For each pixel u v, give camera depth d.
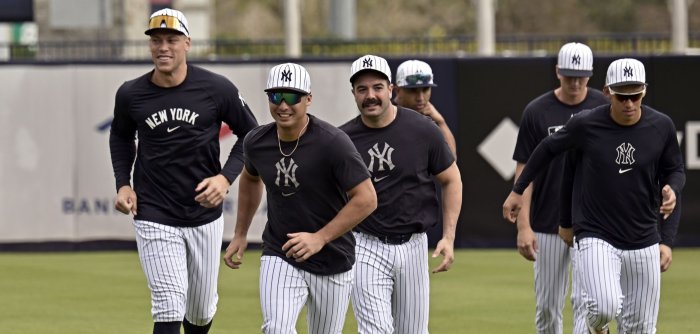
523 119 26.00
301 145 19.31
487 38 52.09
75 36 73.31
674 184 22.27
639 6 123.88
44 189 45.69
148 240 22.62
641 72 21.75
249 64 45.00
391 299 22.11
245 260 43.59
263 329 19.70
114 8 72.81
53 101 45.53
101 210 45.81
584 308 22.53
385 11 125.19
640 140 22.08
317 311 20.23
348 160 19.19
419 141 21.62
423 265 21.94
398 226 21.58
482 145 45.09
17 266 42.28
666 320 30.50
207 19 93.31
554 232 25.33
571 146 22.64
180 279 22.70
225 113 23.16
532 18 126.44
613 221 22.38
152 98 22.69
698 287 36.16
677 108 44.31
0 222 45.66
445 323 30.39
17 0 54.28
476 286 36.91
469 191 45.31
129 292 36.22
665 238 22.69
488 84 44.94
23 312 32.59
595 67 43.94
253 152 19.67
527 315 31.58
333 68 44.97
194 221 22.98
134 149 23.94
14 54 67.44
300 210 19.73
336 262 19.94
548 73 44.84
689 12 117.56
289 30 52.81
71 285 37.75
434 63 44.91
